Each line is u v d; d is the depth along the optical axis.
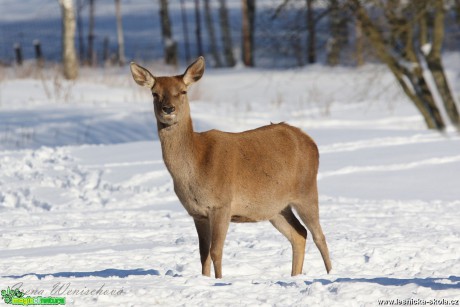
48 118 34.72
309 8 34.50
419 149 26.50
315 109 39.53
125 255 14.82
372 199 20.91
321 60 58.84
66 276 12.58
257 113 37.66
